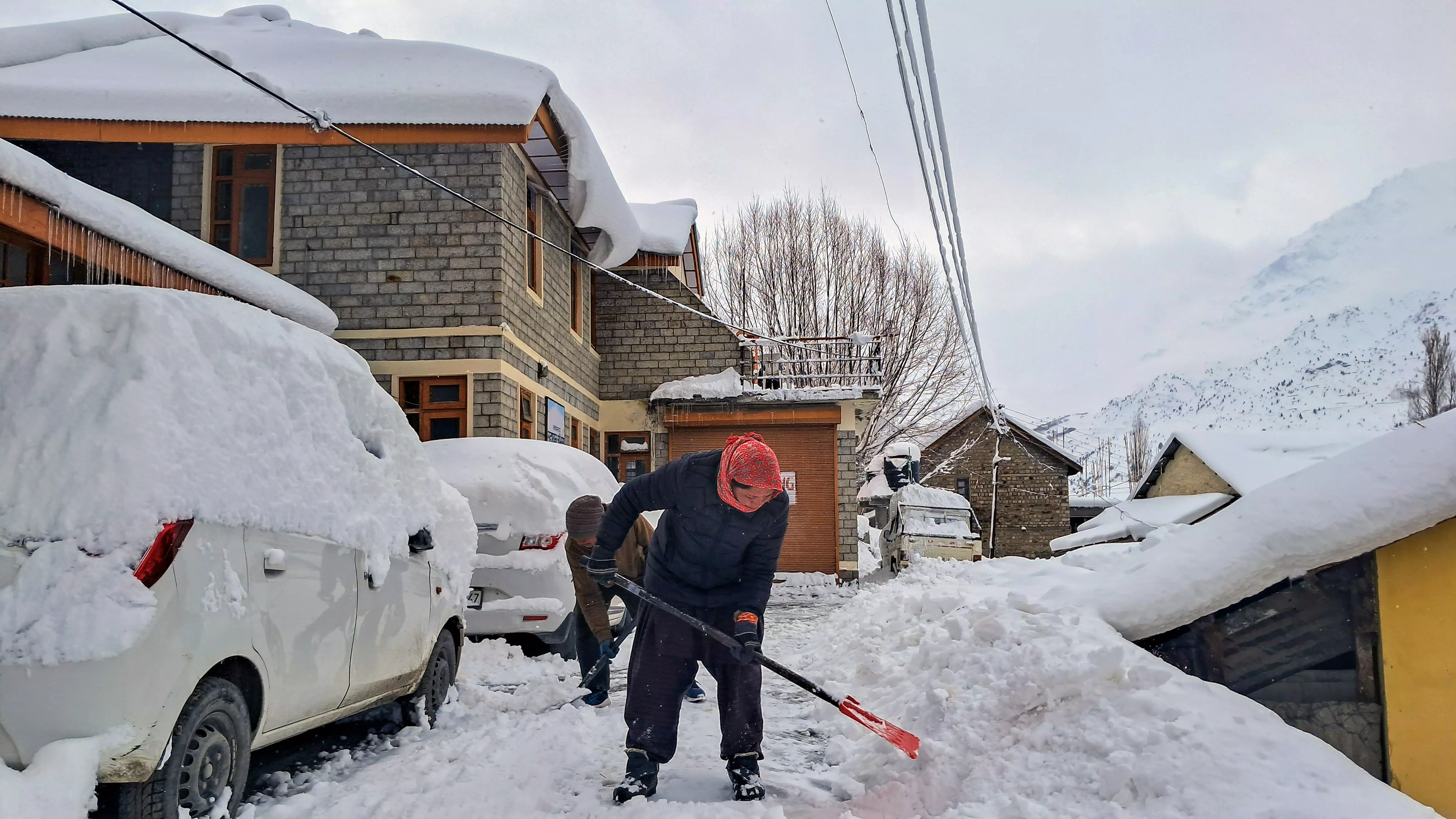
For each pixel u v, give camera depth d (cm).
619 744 486
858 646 670
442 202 1220
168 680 294
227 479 334
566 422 1570
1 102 1113
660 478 411
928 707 443
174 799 303
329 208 1222
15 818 253
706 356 1866
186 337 339
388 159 872
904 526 1809
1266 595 437
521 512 735
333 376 451
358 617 428
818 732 521
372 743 492
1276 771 322
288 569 368
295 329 432
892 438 3212
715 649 409
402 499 489
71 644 278
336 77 1193
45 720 275
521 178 1320
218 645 316
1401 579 418
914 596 714
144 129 1133
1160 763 333
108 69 1191
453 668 573
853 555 1770
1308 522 418
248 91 1137
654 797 400
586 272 1786
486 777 415
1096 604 462
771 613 1252
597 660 614
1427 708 411
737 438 404
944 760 392
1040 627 447
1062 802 337
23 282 862
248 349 376
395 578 474
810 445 1814
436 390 1210
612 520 420
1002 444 3475
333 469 418
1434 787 406
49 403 310
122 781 284
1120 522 2619
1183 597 440
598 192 1445
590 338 1816
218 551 323
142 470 301
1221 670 442
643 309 1875
